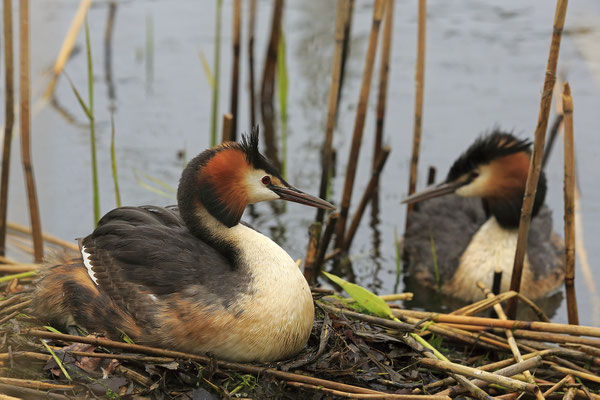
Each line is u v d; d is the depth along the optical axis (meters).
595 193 15.35
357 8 24.58
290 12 24.27
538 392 8.64
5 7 12.23
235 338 8.64
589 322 11.78
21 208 14.34
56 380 8.53
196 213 9.28
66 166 15.96
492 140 13.23
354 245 14.36
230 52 21.50
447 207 14.58
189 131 17.69
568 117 10.26
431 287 13.28
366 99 13.42
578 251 13.62
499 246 12.91
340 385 8.65
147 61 20.69
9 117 12.78
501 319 10.41
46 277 9.55
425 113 18.45
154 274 8.84
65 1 23.42
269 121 18.73
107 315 9.00
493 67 20.55
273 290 8.73
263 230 14.57
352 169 13.78
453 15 24.12
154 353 8.66
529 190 10.29
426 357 9.50
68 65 20.44
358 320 10.12
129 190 15.29
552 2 24.81
